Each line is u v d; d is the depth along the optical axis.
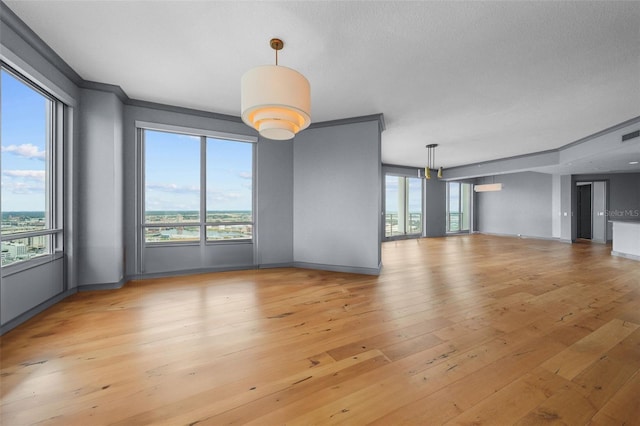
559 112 4.61
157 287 3.99
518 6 2.26
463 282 4.30
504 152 7.78
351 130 4.94
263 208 5.22
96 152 3.75
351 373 1.94
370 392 1.74
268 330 2.62
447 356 2.16
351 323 2.78
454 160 9.07
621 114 4.69
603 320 2.84
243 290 3.87
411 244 8.88
